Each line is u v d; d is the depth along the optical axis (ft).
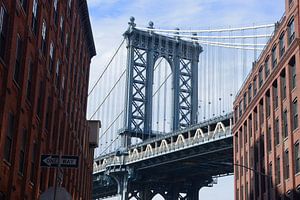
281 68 193.88
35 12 113.29
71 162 72.38
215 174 406.41
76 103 188.34
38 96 118.32
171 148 356.79
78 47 190.19
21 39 101.14
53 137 142.41
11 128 97.14
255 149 232.73
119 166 406.00
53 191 69.05
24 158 107.55
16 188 101.40
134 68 408.87
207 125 330.34
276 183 198.29
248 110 244.01
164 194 441.68
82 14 193.77
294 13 181.37
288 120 185.98
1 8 86.79
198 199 442.09
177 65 419.13
